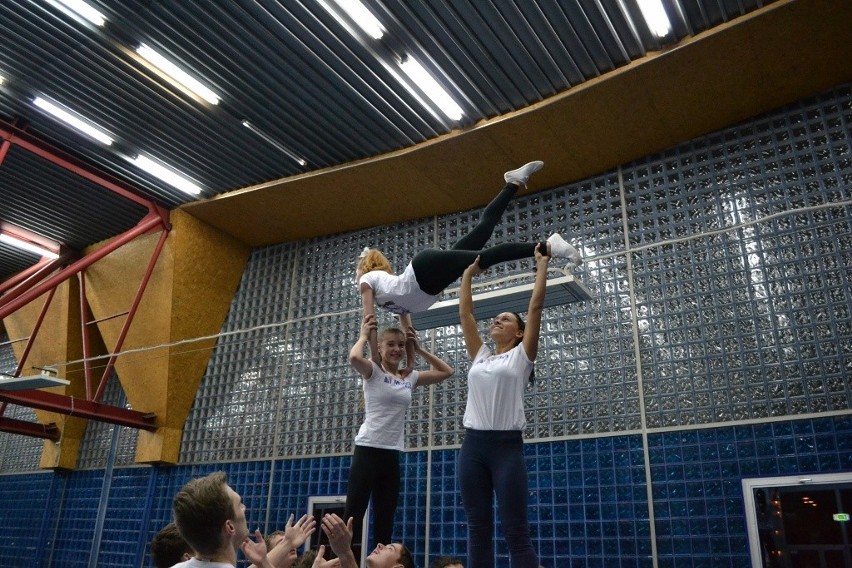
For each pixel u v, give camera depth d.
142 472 14.59
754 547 7.99
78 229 15.29
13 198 14.02
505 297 7.33
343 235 13.95
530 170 4.66
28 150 11.88
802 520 7.86
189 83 10.21
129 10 8.90
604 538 9.01
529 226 11.41
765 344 8.73
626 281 10.09
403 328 4.81
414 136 11.02
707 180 9.84
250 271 15.02
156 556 3.43
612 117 9.77
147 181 13.17
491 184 11.60
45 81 10.42
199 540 2.58
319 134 11.22
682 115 9.66
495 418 3.50
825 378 8.21
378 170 11.62
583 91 9.37
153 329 14.10
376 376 4.34
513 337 3.91
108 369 13.91
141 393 14.29
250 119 10.98
